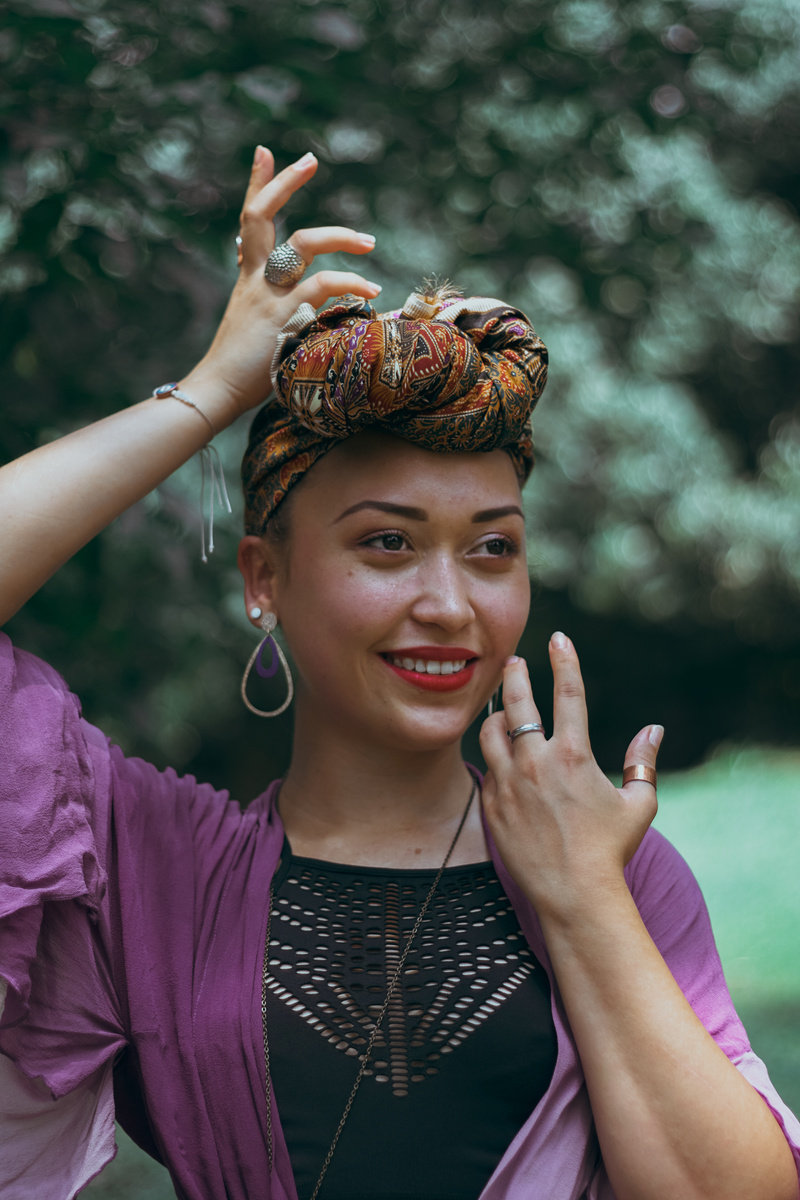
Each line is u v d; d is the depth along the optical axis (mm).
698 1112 1273
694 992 1453
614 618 10391
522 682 1487
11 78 2492
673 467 8461
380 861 1576
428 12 3602
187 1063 1421
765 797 7277
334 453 1498
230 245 3014
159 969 1476
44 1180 1435
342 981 1465
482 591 1496
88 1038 1435
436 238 4281
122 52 2709
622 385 8102
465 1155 1385
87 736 1564
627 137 4168
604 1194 1389
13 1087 1420
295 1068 1416
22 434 2643
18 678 1444
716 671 11305
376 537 1474
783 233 8938
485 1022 1434
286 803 1664
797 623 10266
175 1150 1392
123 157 2680
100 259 2641
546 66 3691
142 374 2947
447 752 1617
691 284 7996
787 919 4758
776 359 10141
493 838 1456
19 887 1336
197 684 6488
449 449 1459
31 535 1435
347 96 3012
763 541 9250
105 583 2844
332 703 1543
